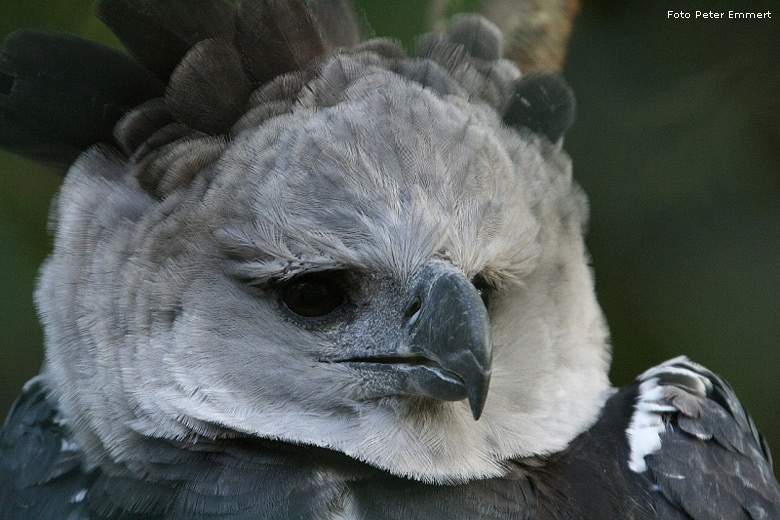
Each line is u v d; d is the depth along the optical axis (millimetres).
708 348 10000
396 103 7059
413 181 6938
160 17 7398
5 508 7656
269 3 7328
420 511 6816
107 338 7066
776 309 10008
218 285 7004
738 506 7121
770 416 9867
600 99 10328
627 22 10328
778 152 10273
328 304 7109
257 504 6727
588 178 10305
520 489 7012
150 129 7270
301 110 7078
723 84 10273
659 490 7121
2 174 9672
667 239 10266
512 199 7184
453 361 6566
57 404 7797
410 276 6926
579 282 7695
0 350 9766
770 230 10141
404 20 8594
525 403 7348
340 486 6824
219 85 7172
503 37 8523
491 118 7438
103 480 7023
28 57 7555
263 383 7027
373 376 7012
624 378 10094
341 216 6898
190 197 7004
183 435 6934
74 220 7289
